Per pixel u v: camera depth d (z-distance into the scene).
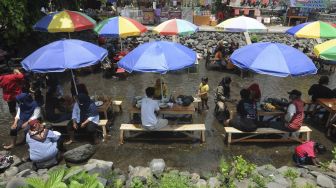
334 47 8.75
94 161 6.77
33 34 15.79
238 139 7.85
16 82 9.33
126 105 10.40
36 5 14.75
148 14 20.80
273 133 7.88
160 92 9.33
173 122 8.80
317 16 21.08
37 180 4.30
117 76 13.41
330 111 8.43
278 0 23.30
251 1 22.94
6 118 9.55
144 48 7.44
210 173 6.52
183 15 22.36
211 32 18.83
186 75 13.78
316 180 5.87
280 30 19.67
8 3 12.49
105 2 21.69
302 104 7.62
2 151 7.39
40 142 6.56
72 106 8.64
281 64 7.04
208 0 25.41
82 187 4.20
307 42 18.31
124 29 11.49
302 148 6.95
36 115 7.59
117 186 5.69
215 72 14.25
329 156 7.43
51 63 7.01
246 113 7.71
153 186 5.80
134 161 7.20
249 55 7.52
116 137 8.27
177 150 7.66
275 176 6.00
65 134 8.44
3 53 13.38
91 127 7.60
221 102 9.21
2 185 5.66
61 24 11.39
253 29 11.88
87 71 13.95
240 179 5.86
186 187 5.51
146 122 7.59
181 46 7.88
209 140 8.12
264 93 11.62
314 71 7.20
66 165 6.95
